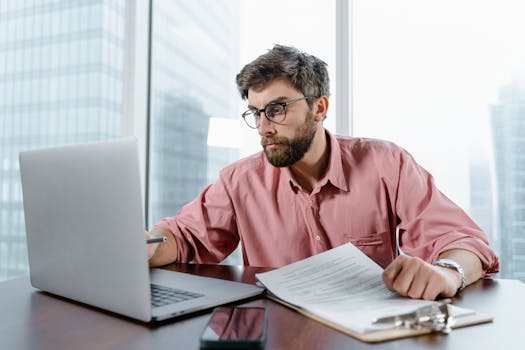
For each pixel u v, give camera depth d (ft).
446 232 3.25
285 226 4.03
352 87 5.55
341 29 5.44
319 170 4.14
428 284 2.11
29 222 2.51
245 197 4.16
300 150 3.79
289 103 3.68
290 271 2.54
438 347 1.56
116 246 1.90
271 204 4.09
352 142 4.23
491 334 1.69
